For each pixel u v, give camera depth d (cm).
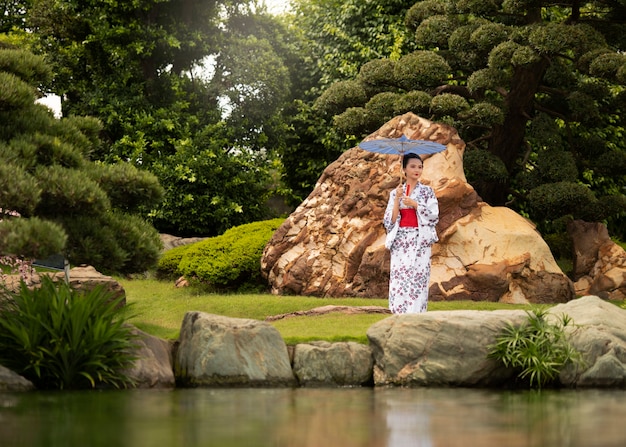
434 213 928
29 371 723
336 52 1850
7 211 799
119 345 726
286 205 2034
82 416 527
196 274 1318
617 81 1300
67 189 746
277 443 424
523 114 1499
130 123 1811
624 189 1855
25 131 824
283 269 1258
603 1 1416
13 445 415
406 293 924
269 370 754
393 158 1237
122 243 812
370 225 1220
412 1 1814
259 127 1859
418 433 458
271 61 1834
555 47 1295
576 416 532
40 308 730
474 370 749
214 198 1725
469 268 1171
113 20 1803
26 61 871
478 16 1459
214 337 756
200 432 462
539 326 763
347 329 847
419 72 1397
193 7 1877
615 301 1300
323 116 1902
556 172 1405
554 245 1658
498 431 466
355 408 577
